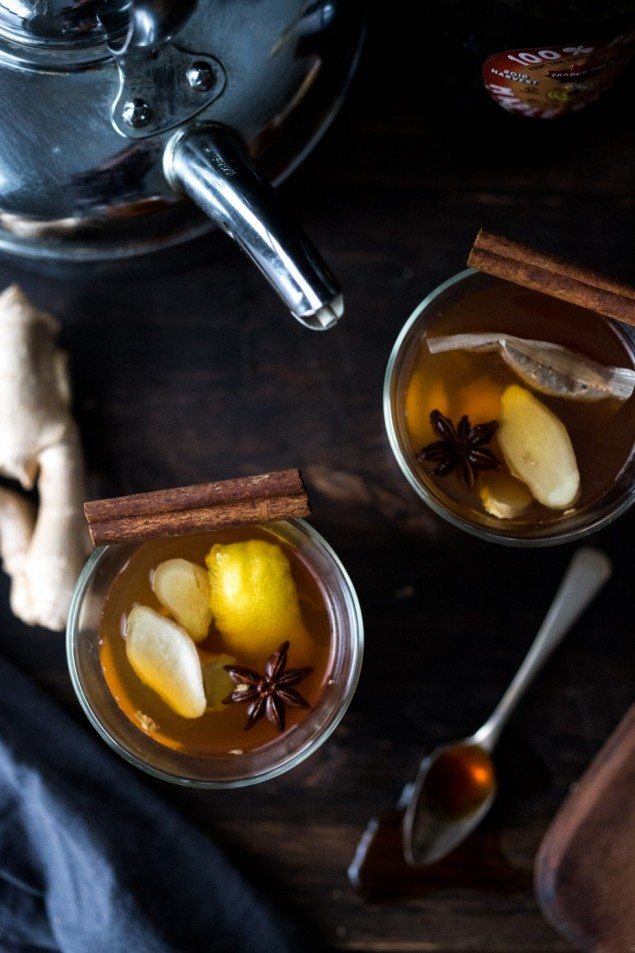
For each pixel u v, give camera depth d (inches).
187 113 17.9
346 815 21.5
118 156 18.1
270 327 21.4
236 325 21.4
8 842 21.1
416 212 21.4
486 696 21.5
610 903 21.2
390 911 21.5
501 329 20.1
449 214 21.5
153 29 16.3
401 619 21.5
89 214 18.8
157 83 17.5
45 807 20.9
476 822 21.6
